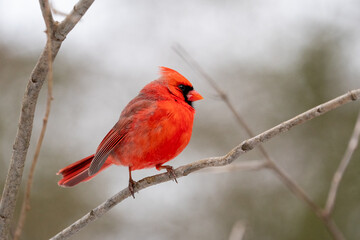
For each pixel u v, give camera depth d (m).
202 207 11.48
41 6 4.06
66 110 12.51
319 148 11.41
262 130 12.06
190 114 6.45
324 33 12.09
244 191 11.55
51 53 4.05
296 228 10.73
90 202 11.68
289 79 12.17
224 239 11.04
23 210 3.47
